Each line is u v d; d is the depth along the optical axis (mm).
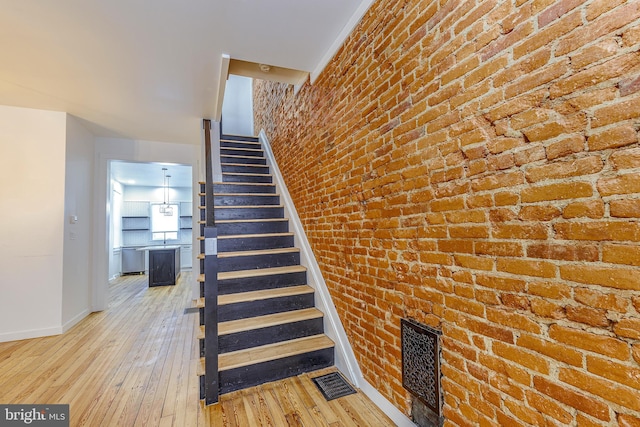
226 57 2393
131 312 4066
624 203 792
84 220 3852
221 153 4555
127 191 8164
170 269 6102
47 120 3289
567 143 909
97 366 2455
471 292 1224
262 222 3385
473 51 1208
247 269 2887
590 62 858
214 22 2004
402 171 1614
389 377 1730
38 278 3170
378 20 1812
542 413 976
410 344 1552
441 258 1369
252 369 2088
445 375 1353
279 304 2572
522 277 1034
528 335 1019
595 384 849
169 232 8562
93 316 3879
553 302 949
